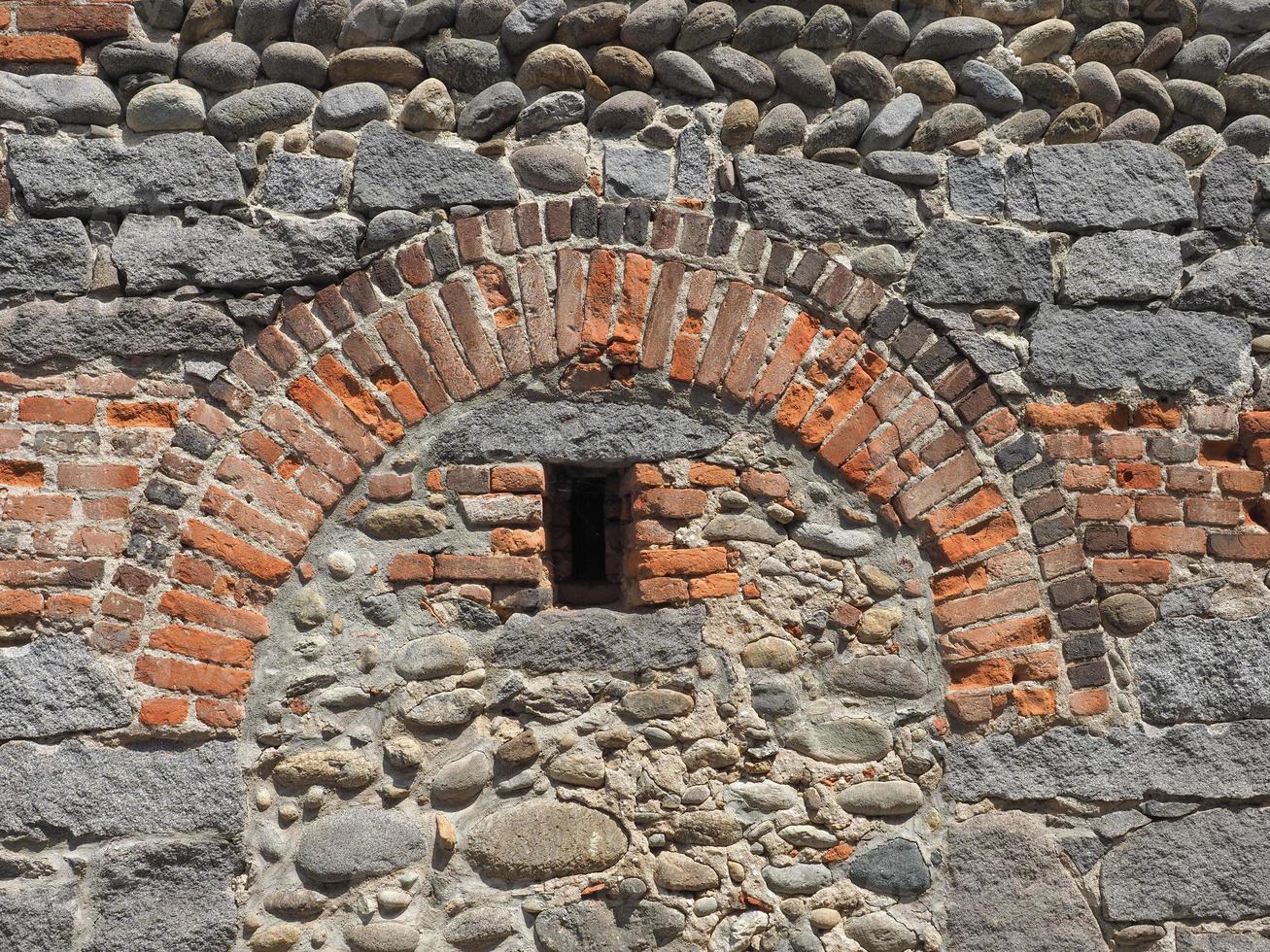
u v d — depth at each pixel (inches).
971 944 121.3
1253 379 135.9
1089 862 123.3
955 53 138.3
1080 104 138.2
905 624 127.6
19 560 116.0
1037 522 129.7
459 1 131.6
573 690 122.5
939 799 124.3
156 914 112.1
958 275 133.3
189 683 116.5
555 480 132.6
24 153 123.5
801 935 120.3
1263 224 138.8
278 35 130.8
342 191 128.0
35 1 127.2
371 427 124.5
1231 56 141.1
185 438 121.4
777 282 131.2
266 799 116.6
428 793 119.4
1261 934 123.6
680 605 125.7
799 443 129.6
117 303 122.8
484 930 116.6
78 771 113.0
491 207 129.6
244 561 120.0
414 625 122.1
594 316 128.3
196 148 126.1
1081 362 133.0
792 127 133.5
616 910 119.0
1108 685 127.2
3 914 109.4
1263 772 126.2
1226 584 130.6
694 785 122.0
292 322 125.0
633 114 131.6
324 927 115.5
